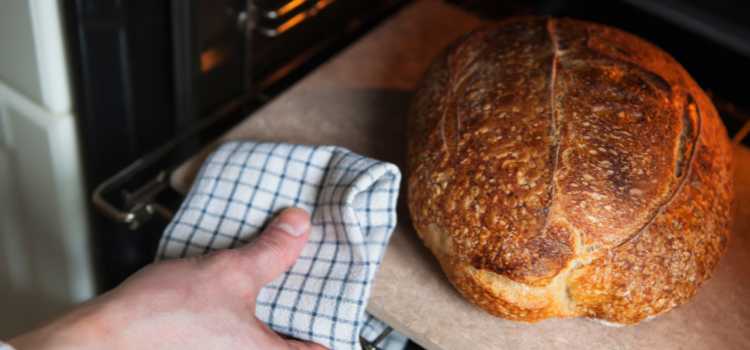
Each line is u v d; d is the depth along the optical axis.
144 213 0.61
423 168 0.55
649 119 0.52
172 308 0.46
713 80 0.69
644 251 0.49
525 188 0.50
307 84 0.69
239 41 0.66
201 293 0.47
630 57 0.56
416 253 0.57
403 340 0.61
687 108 0.55
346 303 0.51
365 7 0.77
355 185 0.52
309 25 0.72
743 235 0.60
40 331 0.43
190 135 0.67
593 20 0.73
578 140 0.51
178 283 0.47
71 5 0.55
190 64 0.62
